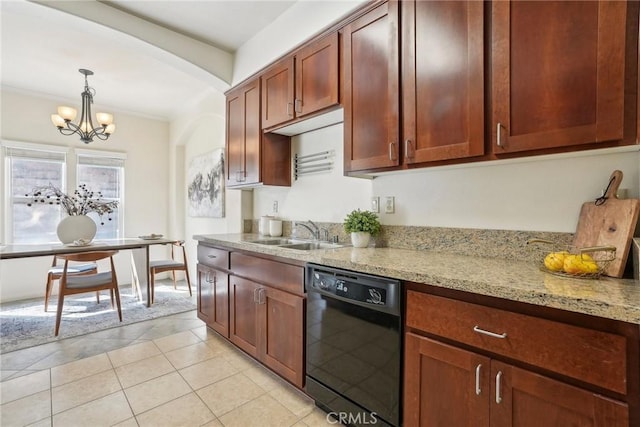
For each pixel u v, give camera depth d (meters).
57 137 4.09
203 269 2.84
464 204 1.70
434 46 1.46
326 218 2.50
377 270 1.38
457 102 1.38
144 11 2.32
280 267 1.94
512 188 1.53
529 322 0.98
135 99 4.17
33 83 3.64
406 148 1.55
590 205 1.27
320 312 1.66
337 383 1.58
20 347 2.52
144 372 2.14
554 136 1.13
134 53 2.94
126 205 4.64
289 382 1.89
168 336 2.76
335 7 1.94
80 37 2.65
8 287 3.79
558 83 1.12
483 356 1.08
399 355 1.31
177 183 4.92
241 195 3.36
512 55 1.22
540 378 0.96
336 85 1.93
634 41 0.99
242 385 1.99
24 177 3.89
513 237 1.52
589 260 1.11
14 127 3.80
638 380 0.81
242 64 2.80
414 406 1.27
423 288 1.24
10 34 2.60
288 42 2.30
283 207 2.94
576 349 0.90
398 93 1.59
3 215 3.75
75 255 2.80
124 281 4.64
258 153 2.62
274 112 2.44
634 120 1.00
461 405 1.13
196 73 2.84
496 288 1.02
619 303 0.82
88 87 3.41
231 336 2.42
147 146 4.85
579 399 0.89
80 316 3.26
